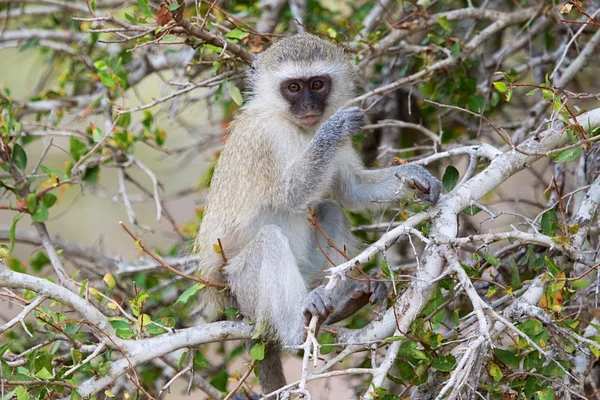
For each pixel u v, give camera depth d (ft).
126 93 42.98
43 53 46.39
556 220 27.89
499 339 25.93
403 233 25.68
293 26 43.93
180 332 28.40
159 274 39.06
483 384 24.98
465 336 26.66
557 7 36.06
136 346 27.43
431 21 36.86
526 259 31.22
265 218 34.37
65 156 58.54
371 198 34.30
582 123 27.66
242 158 34.50
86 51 44.11
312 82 34.81
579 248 26.71
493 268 32.89
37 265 39.37
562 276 25.61
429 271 26.14
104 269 37.68
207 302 34.94
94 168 37.19
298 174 32.73
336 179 34.88
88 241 59.41
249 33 35.09
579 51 37.09
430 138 38.88
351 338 27.35
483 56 42.14
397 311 26.63
